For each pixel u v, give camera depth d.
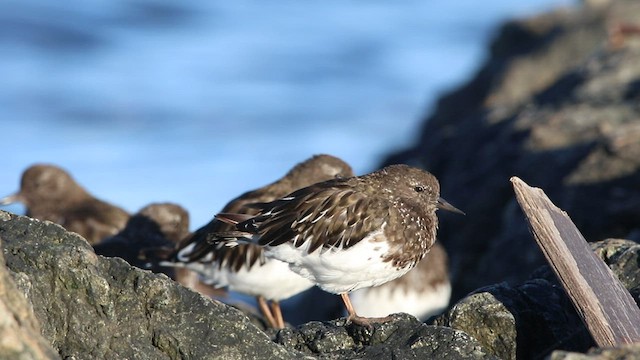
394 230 8.91
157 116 28.89
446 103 22.14
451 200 16.06
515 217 14.37
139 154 25.94
